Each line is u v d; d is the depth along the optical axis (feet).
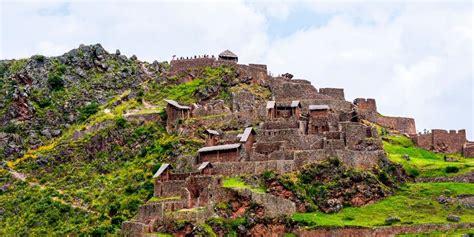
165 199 598.75
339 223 564.71
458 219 569.23
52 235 645.10
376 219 580.30
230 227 561.43
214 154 643.04
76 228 646.33
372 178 615.98
